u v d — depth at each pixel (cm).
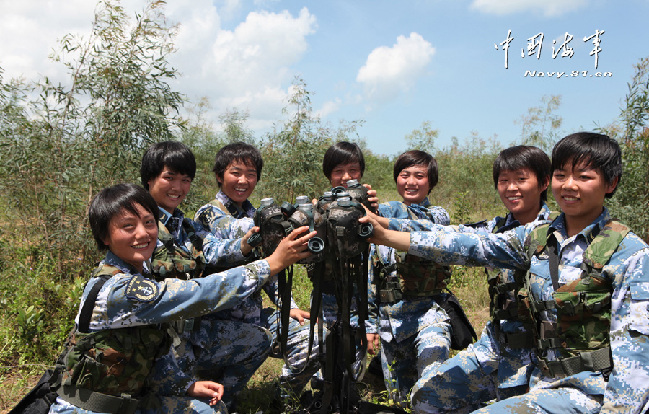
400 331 343
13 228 638
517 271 260
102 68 594
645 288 201
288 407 319
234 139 1686
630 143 663
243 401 339
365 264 253
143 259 230
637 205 648
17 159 569
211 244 305
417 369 329
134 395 232
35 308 430
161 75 622
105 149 596
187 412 245
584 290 214
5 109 588
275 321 360
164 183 294
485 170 1473
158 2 603
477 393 294
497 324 278
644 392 196
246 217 353
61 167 588
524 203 308
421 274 335
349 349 252
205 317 318
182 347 287
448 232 254
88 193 615
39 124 585
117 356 216
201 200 755
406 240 248
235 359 321
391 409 295
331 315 339
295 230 223
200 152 1582
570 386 222
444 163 1597
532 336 262
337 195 245
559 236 234
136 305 210
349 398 276
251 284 223
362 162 376
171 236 275
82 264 579
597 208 226
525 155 303
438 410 295
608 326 215
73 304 421
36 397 230
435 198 1330
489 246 249
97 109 595
